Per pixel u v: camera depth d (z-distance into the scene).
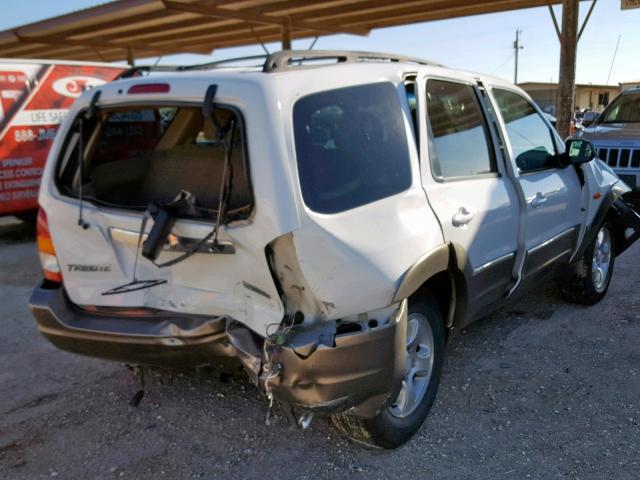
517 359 4.17
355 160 2.79
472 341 4.49
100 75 9.49
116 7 12.09
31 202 8.91
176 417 3.52
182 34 15.93
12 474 3.01
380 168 2.89
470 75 3.90
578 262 4.94
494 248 3.62
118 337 2.88
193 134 3.66
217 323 2.72
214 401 3.69
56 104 9.01
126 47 17.17
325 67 2.87
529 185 4.07
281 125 2.52
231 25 14.57
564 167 4.62
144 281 2.94
